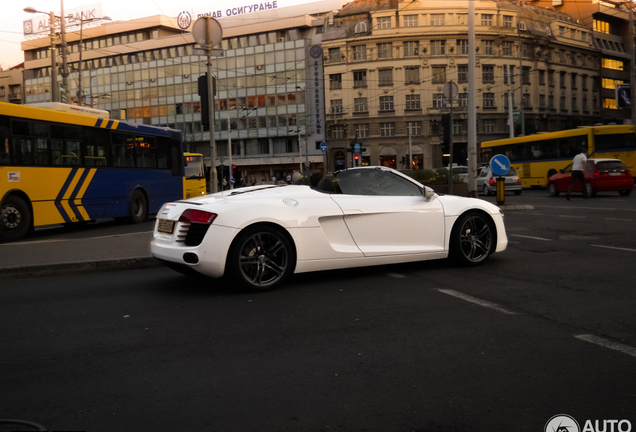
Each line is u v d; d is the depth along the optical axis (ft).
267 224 19.10
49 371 11.75
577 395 9.99
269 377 11.12
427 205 22.16
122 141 51.24
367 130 213.66
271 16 244.22
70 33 268.21
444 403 9.72
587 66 240.94
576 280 19.93
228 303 17.63
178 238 18.92
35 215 40.81
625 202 57.31
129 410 9.68
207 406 9.78
